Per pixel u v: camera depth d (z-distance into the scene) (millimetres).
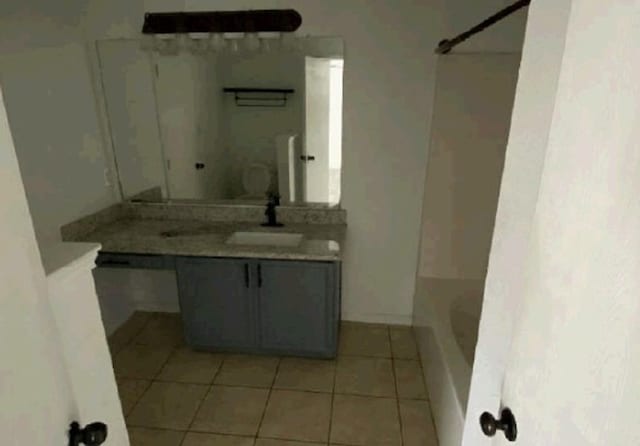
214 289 2398
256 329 2475
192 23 2414
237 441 1955
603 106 511
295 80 2490
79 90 2449
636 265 455
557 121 615
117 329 2871
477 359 962
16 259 654
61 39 2289
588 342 536
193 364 2512
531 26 708
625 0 473
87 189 2533
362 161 2590
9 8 1935
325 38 2385
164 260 2363
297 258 2268
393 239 2736
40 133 2143
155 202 2809
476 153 2449
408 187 2611
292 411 2143
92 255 1000
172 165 2734
